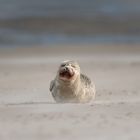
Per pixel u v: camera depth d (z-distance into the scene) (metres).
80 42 119.31
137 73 74.25
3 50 107.56
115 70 77.56
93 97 45.28
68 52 103.44
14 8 160.50
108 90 57.47
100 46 112.19
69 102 43.62
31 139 31.09
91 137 31.45
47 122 35.56
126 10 159.25
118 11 157.75
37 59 93.38
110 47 110.44
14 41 119.88
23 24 138.88
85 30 133.88
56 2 171.62
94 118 36.81
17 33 128.62
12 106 42.47
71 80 42.22
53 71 76.81
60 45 114.38
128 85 62.06
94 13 155.00
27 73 74.81
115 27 137.25
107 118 36.88
